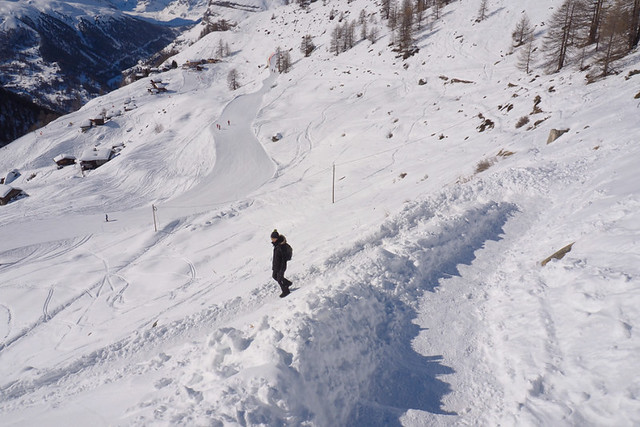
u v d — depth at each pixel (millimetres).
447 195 12688
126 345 10555
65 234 36125
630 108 19703
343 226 21375
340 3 156750
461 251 8898
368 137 50844
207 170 54500
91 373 9742
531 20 68625
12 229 37719
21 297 25938
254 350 5309
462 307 6824
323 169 46875
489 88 51219
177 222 37625
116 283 27016
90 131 104500
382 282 7254
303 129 64188
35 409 7703
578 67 41312
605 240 7066
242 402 4246
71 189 52438
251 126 71438
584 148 15984
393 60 82000
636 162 11422
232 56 159500
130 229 36844
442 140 40062
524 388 4551
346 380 5016
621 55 34688
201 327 10125
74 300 25188
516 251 8703
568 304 5762
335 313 5773
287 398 4281
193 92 120438
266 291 10969
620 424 3600
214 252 28969
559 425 3873
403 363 5605
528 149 20266
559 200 11297
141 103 117875
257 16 198250
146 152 65375
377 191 30547
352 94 74375
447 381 5188
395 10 110062
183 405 4789
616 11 36531
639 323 4641
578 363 4582
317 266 11047
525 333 5570
